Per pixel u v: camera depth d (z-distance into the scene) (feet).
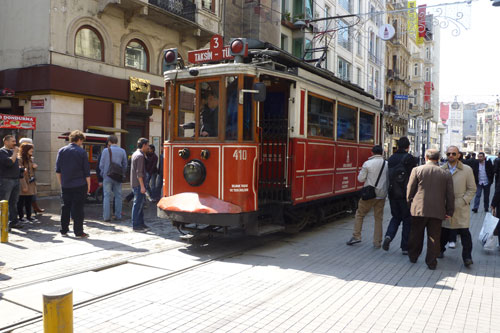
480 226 33.35
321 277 18.35
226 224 21.42
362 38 112.16
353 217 37.45
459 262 21.54
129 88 51.60
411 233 20.97
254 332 12.62
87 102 47.78
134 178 27.22
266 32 71.46
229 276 18.31
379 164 23.95
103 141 40.73
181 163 23.43
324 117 29.68
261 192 25.53
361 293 16.29
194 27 58.18
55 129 44.37
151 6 50.65
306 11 83.10
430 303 15.26
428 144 189.37
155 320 13.43
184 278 17.98
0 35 47.91
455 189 20.67
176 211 22.24
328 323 13.35
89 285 16.58
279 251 23.35
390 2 135.44
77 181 24.52
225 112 22.26
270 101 27.14
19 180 26.61
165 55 24.67
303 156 26.25
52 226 27.78
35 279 17.11
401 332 12.76
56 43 44.52
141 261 20.26
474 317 13.97
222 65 22.25
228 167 21.98
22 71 44.96
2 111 48.88
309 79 26.86
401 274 19.02
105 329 12.70
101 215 32.89
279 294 16.03
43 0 44.24
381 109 42.60
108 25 49.78
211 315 13.91
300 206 26.43
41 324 12.91
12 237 24.41
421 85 171.83
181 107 23.91
